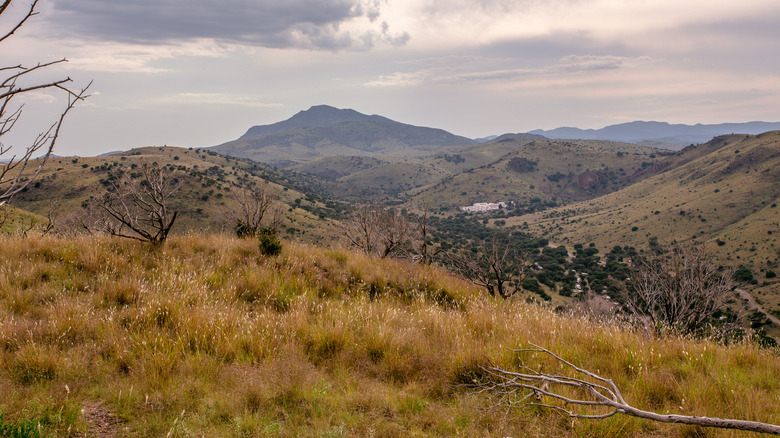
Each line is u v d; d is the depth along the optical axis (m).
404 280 9.40
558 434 3.50
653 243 119.06
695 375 4.68
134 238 8.59
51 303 5.43
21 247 7.34
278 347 4.91
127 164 109.81
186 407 3.54
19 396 3.38
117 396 3.60
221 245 9.42
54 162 115.56
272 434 3.21
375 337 5.40
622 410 2.78
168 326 5.23
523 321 6.69
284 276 8.13
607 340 5.66
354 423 3.49
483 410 3.90
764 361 5.34
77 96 2.74
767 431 2.20
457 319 6.57
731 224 115.88
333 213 126.62
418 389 4.35
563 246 125.25
